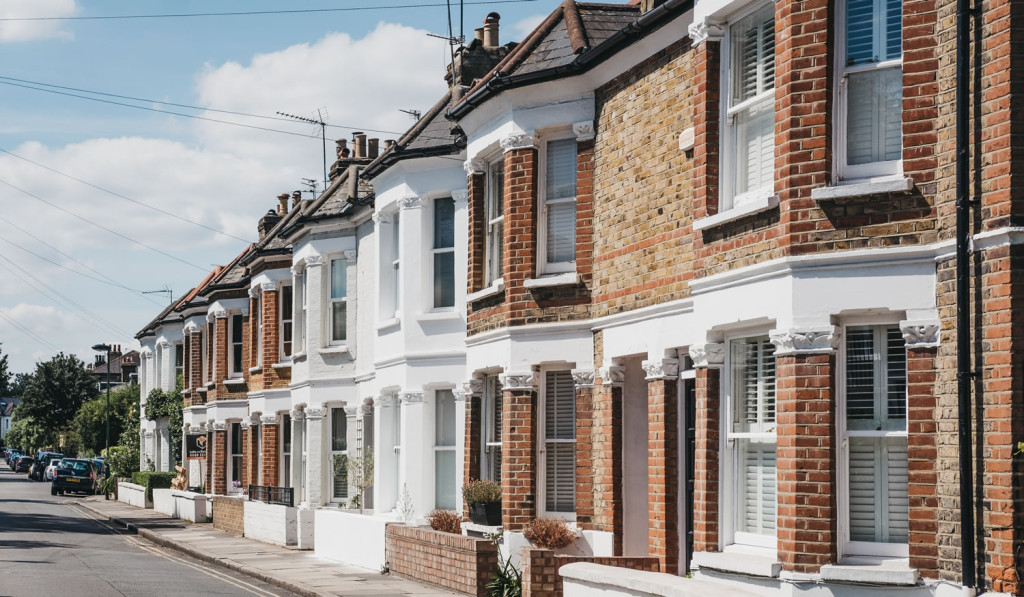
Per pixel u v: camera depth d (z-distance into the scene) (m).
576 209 17.16
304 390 28.91
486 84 17.55
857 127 11.41
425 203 21.88
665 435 14.92
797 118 11.43
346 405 27.44
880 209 10.98
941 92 10.71
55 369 105.06
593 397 16.70
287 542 28.33
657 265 15.09
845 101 11.44
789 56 11.52
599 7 18.75
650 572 13.41
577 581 14.03
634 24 15.00
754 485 12.46
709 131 13.02
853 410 11.35
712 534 12.67
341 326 28.06
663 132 15.05
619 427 16.20
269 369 31.98
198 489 42.62
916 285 10.79
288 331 31.95
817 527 11.12
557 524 16.53
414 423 21.59
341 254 28.06
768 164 12.43
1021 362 9.91
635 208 15.67
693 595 11.34
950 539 10.39
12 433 138.12
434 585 18.73
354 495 26.52
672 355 14.95
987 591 9.96
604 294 16.44
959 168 10.35
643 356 16.00
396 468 23.28
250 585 20.61
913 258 10.80
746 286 12.11
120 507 49.91
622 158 16.06
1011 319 9.91
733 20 12.98
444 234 21.81
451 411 21.53
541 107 17.25
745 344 12.71
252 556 25.88
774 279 11.62
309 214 27.95
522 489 17.23
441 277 21.75
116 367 117.50
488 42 25.22
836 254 11.11
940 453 10.54
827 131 11.32
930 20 10.84
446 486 21.41
